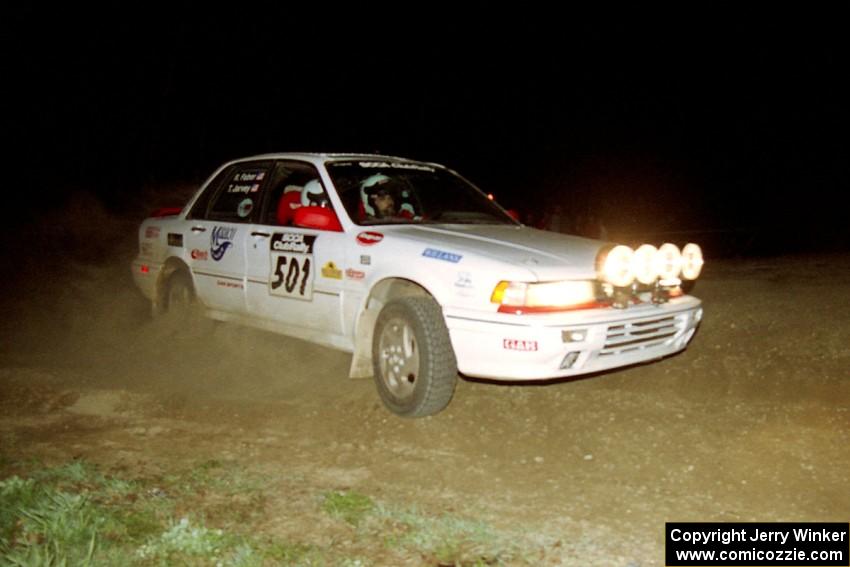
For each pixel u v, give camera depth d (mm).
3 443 4609
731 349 5891
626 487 4082
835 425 4742
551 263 4711
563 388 5484
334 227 5562
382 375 5059
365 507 3740
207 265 6617
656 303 4973
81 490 3859
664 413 5023
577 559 3311
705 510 3807
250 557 3199
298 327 5867
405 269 4992
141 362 6582
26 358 6621
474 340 4613
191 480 4047
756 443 4547
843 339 5770
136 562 3188
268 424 5059
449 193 6305
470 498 3936
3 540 3312
